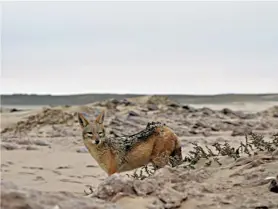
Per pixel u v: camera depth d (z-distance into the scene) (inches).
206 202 215.5
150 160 348.5
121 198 213.0
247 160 275.9
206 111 1044.5
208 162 292.0
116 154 343.0
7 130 847.7
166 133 352.2
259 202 211.0
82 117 347.6
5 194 141.6
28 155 528.7
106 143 343.0
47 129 821.9
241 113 1063.0
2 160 485.4
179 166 297.9
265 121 928.3
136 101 1137.4
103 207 161.9
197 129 821.2
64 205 152.1
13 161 481.1
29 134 786.8
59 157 514.0
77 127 821.9
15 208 138.3
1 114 1056.8
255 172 252.2
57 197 156.5
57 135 756.0
